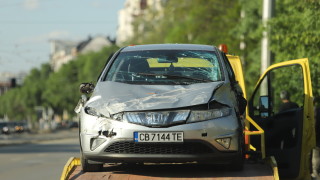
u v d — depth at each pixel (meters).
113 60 13.73
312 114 14.40
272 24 33.75
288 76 22.06
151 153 11.62
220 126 11.70
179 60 13.34
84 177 11.48
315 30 29.09
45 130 176.75
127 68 13.30
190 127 11.55
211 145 11.62
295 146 15.26
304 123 14.52
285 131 15.94
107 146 11.71
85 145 11.99
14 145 83.56
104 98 12.18
